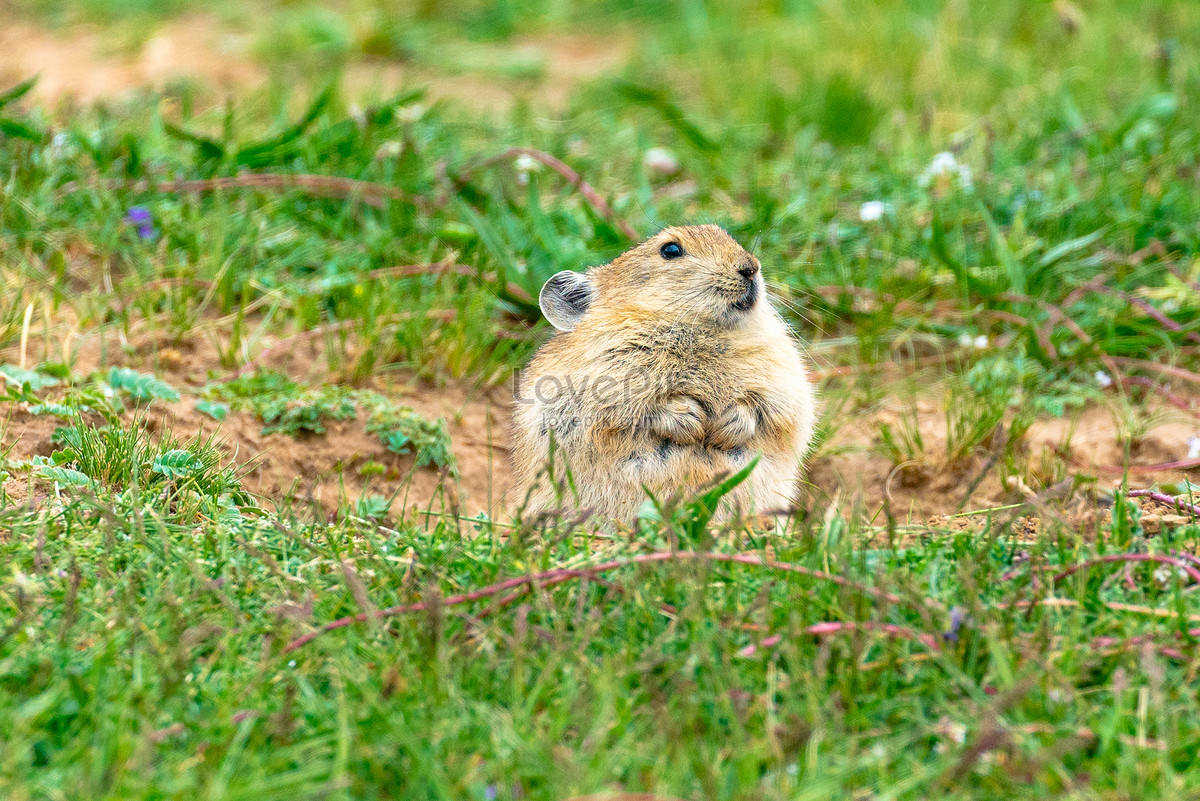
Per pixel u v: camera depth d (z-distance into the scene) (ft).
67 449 27.86
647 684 18.58
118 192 41.65
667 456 29.17
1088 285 39.40
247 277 39.14
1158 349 38.22
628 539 23.00
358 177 44.50
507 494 32.76
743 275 30.04
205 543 22.94
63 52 66.54
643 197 44.42
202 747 17.31
